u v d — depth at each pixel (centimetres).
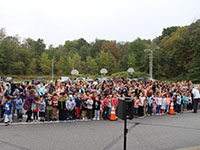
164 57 7256
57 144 720
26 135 814
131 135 852
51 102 1073
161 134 874
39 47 9156
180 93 1478
